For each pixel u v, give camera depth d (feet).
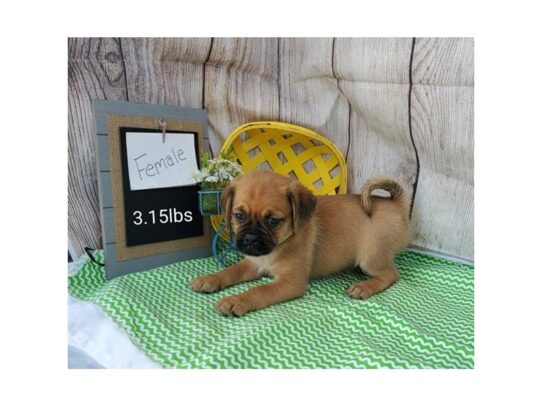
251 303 1.62
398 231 1.97
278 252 1.78
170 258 2.01
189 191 2.07
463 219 2.04
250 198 1.70
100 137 1.83
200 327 1.47
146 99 2.09
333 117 2.33
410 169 2.17
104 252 1.83
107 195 1.84
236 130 2.21
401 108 1.97
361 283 1.84
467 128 1.81
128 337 1.41
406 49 1.86
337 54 2.06
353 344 1.40
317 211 1.97
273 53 2.30
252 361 1.31
